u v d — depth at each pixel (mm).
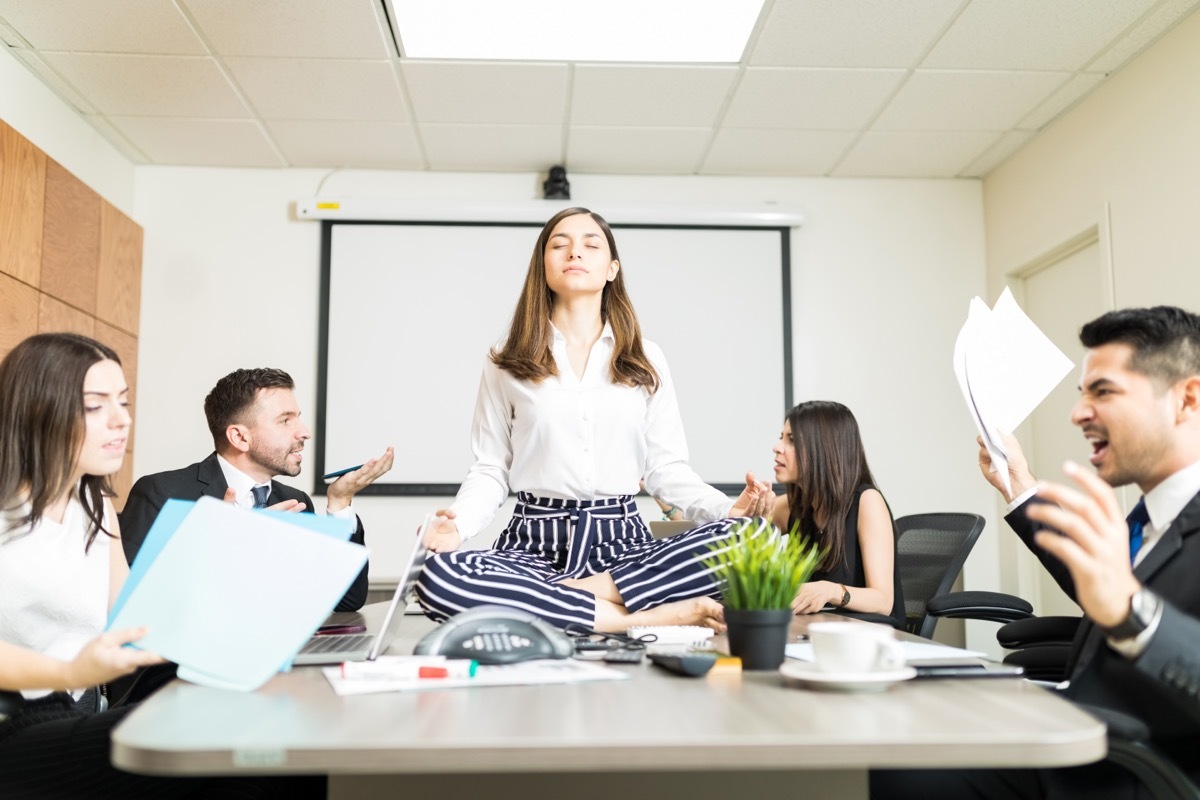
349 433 4336
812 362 4500
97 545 1418
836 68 3537
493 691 917
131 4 3111
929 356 4527
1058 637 1673
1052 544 895
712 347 4465
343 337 4371
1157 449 1151
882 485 4457
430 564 1425
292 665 1129
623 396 1808
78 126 3850
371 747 682
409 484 4324
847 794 852
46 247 3381
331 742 688
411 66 3518
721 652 1187
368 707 835
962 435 4500
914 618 2822
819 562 2451
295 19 3211
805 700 862
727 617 1075
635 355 1841
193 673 958
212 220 4387
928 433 4492
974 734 708
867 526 2436
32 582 1308
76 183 3625
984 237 4582
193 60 3465
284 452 2506
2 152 3084
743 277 4496
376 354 4375
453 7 3158
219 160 4340
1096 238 3803
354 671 982
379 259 4410
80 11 3145
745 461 4418
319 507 4293
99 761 1128
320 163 4387
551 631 1142
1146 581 1099
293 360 4355
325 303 4379
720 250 4500
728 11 3176
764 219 4453
